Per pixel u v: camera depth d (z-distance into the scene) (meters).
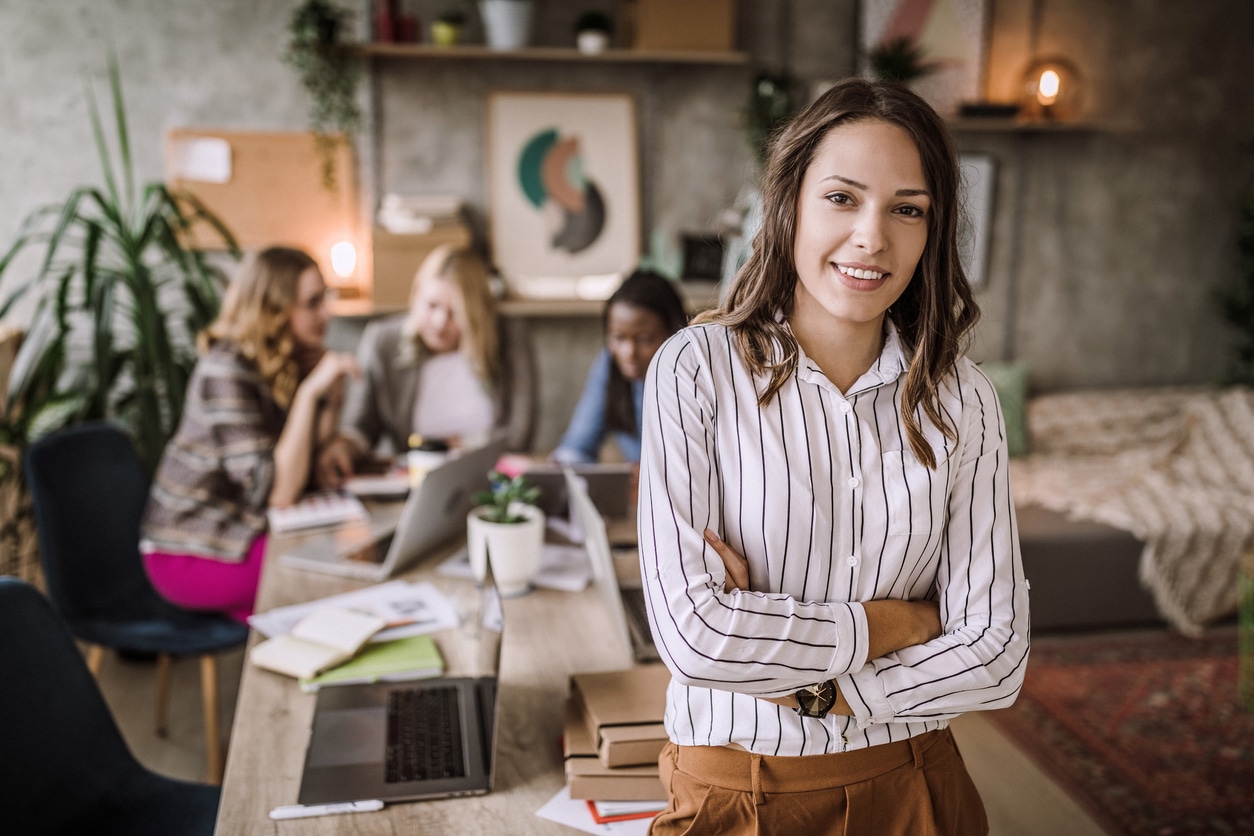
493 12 3.81
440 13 3.96
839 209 0.98
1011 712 3.04
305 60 3.81
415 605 1.87
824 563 1.05
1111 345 4.84
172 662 3.28
